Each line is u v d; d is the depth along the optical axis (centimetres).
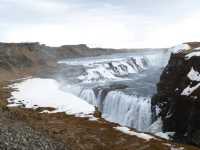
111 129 5212
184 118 5875
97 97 9538
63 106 7219
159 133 6238
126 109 7944
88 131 4978
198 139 5350
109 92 8925
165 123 6362
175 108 6159
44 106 7194
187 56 6700
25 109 6675
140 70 16900
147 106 7350
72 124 5441
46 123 5184
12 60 18525
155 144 4466
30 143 2920
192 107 5684
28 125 4109
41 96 8619
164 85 7012
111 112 8494
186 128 5806
